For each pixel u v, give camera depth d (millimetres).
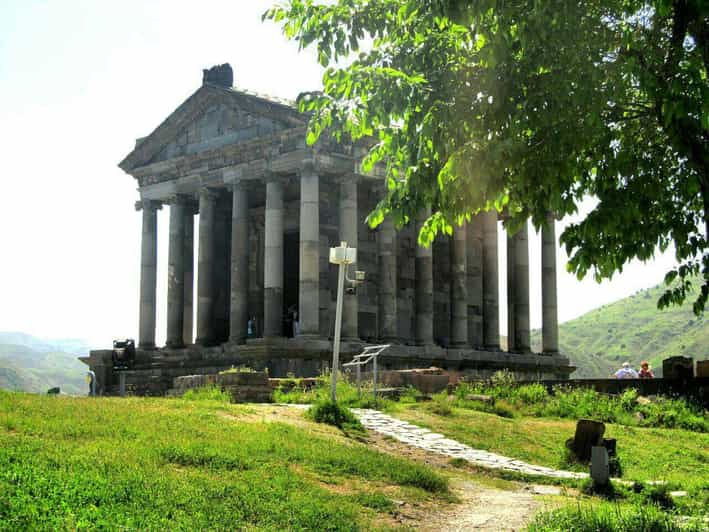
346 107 17016
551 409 36312
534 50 15086
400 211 17062
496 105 15258
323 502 17031
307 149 53219
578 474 24750
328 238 58688
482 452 27203
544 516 17234
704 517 18453
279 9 16984
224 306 64438
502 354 61438
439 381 39031
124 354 43406
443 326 65375
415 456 25438
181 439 20297
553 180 15117
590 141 15266
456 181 16141
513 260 66250
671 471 26688
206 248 60000
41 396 26203
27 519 11859
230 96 57750
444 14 14938
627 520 16672
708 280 15656
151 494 14953
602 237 15773
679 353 165125
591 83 14539
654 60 14875
